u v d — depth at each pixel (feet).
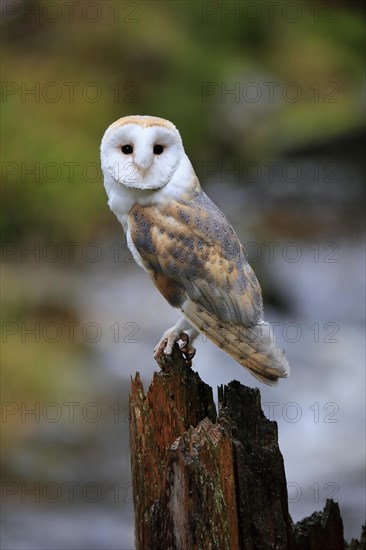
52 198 52.90
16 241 53.42
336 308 51.65
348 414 40.73
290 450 37.99
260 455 18.08
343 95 65.05
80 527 33.22
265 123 65.05
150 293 51.70
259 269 53.83
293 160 64.23
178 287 21.50
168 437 19.13
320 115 64.44
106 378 43.39
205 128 60.29
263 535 17.99
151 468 19.12
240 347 21.01
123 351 46.01
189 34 61.57
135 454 19.26
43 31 59.82
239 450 17.42
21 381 41.93
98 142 54.44
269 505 18.16
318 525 19.71
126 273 53.47
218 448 17.37
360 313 51.19
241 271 21.39
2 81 56.54
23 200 53.11
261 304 21.50
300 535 19.54
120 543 32.68
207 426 17.60
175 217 21.31
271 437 18.28
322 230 59.26
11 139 53.72
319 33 64.69
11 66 57.62
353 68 64.80
